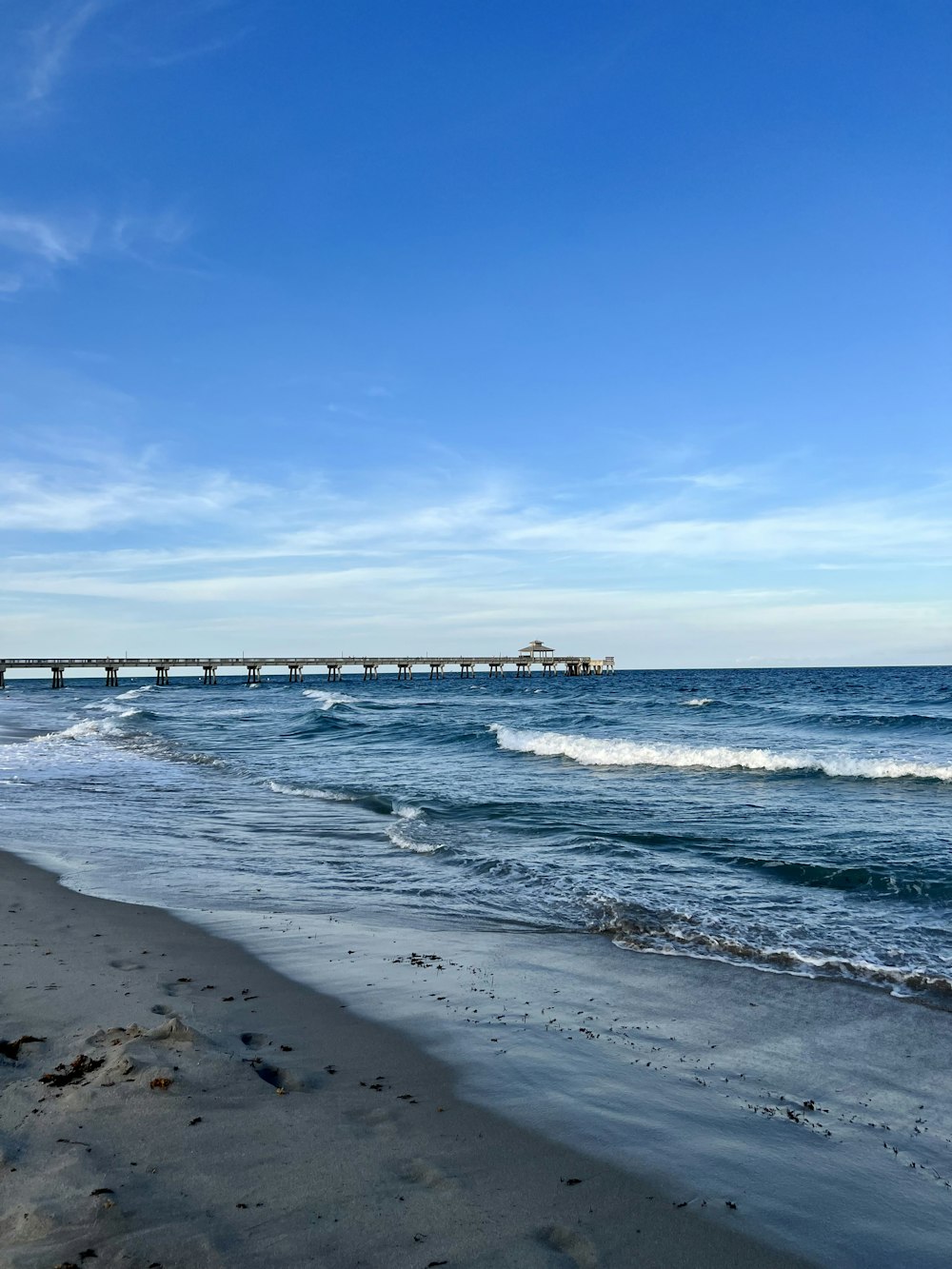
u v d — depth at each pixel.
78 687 107.62
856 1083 5.03
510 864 10.52
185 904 8.81
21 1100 4.30
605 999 6.34
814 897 9.15
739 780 17.80
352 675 181.25
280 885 9.69
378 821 13.77
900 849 11.07
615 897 9.06
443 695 64.88
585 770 19.84
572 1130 4.31
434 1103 4.55
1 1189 3.51
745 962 7.19
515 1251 3.27
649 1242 3.39
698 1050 5.46
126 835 12.62
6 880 9.70
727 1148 4.20
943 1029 5.84
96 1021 5.43
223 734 32.44
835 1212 3.68
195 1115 4.20
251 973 6.70
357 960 7.13
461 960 7.20
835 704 41.75
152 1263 3.07
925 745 23.39
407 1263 3.15
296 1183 3.67
